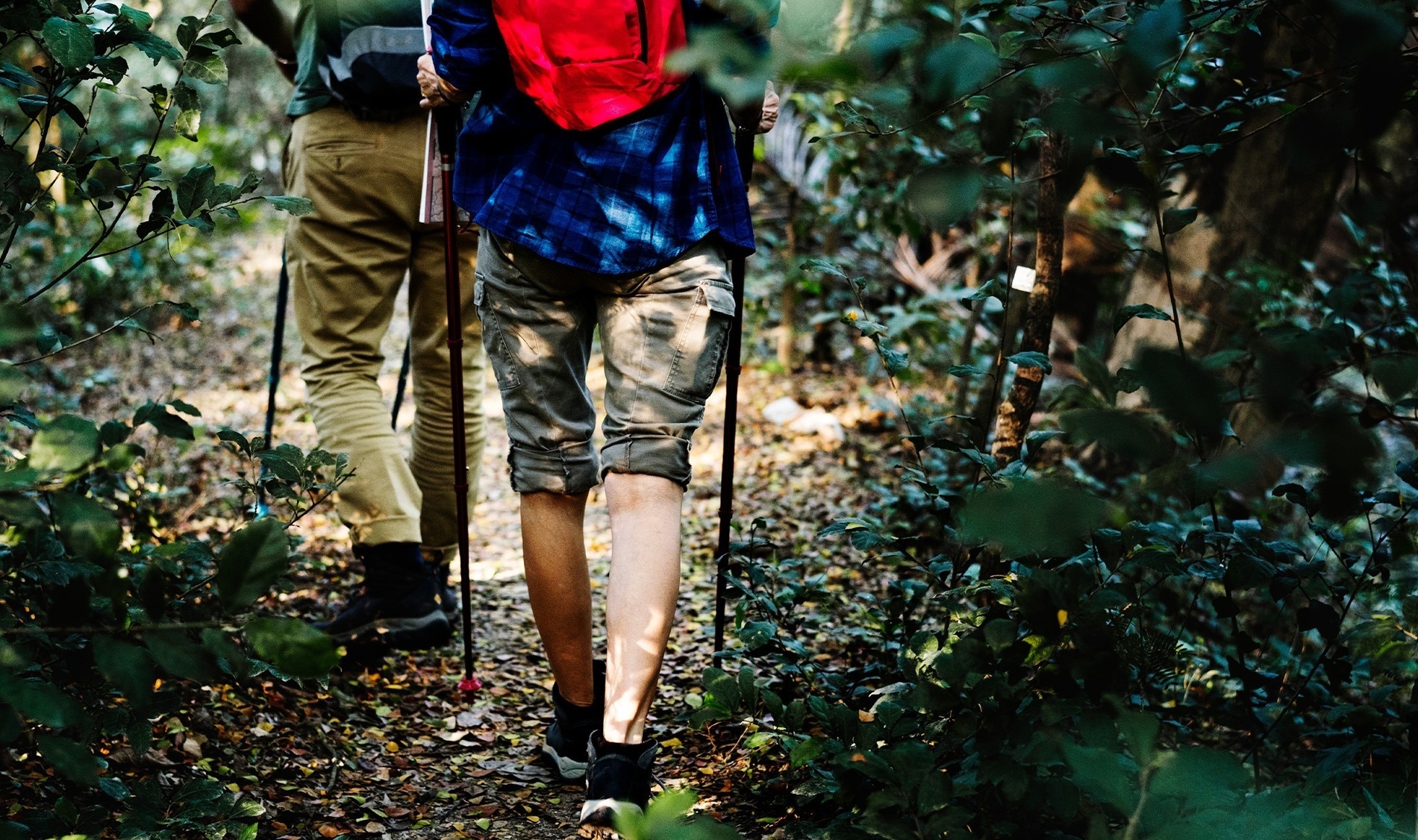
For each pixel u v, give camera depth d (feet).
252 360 23.21
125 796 5.78
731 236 6.61
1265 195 13.19
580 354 6.93
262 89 43.93
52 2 5.90
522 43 6.17
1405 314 7.27
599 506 14.98
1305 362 3.00
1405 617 6.23
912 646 6.31
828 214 19.39
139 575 6.28
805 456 17.31
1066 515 2.40
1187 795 4.27
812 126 17.26
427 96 7.23
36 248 20.72
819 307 21.90
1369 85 3.18
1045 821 5.57
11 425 12.69
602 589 11.73
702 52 2.58
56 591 5.31
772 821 6.68
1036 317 8.25
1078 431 2.59
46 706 3.99
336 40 9.20
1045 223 8.07
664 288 6.44
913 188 2.85
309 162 9.53
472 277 10.11
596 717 7.54
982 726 5.28
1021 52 5.41
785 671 7.33
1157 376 2.53
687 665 9.57
